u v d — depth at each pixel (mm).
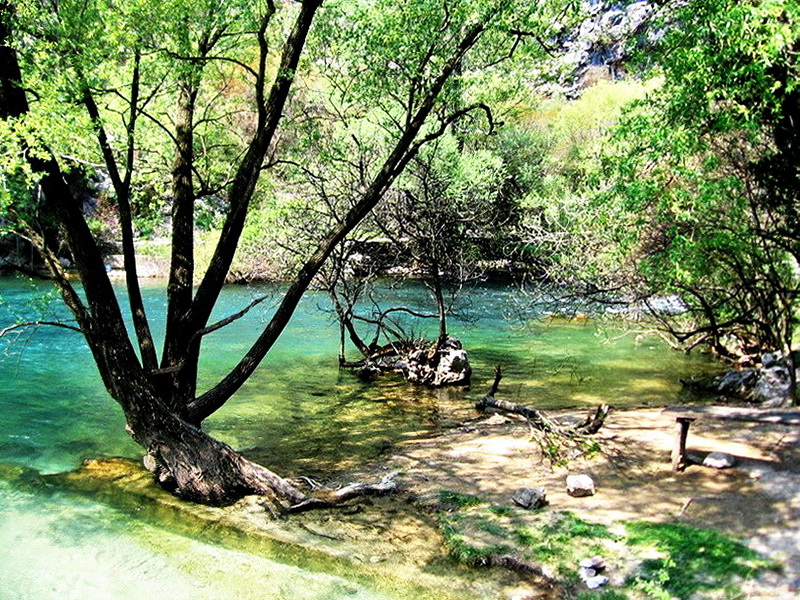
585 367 15406
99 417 11336
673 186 10953
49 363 15141
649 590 5609
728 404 11938
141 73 8812
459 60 10117
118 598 6066
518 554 6449
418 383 14195
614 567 6086
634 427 10055
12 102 7660
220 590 6168
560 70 11344
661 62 9500
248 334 19141
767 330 13219
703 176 9734
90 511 7797
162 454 8242
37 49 7598
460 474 8656
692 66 8422
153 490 8367
